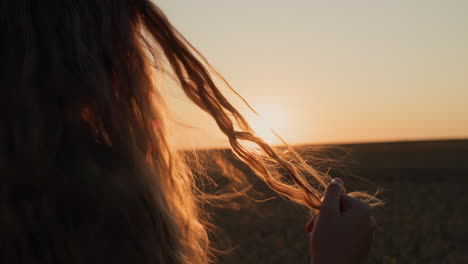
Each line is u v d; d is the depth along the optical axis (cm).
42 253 44
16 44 48
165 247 50
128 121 51
